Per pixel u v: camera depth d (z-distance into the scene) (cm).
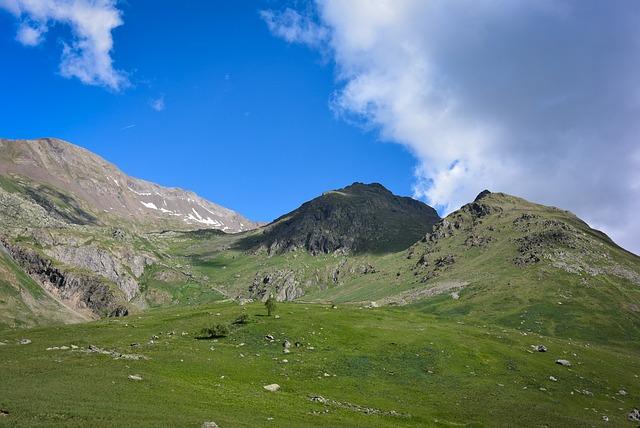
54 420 4284
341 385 8975
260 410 6050
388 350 11194
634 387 11356
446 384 9675
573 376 11219
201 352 9819
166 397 5828
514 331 16075
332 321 13462
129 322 15488
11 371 6200
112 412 4750
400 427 6400
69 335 12569
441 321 15950
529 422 7731
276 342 11238
